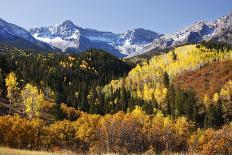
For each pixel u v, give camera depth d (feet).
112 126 280.92
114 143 256.93
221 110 545.44
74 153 117.39
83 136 307.17
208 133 269.23
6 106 442.50
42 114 461.37
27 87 451.12
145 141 281.13
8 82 444.96
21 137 271.49
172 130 326.03
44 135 292.40
